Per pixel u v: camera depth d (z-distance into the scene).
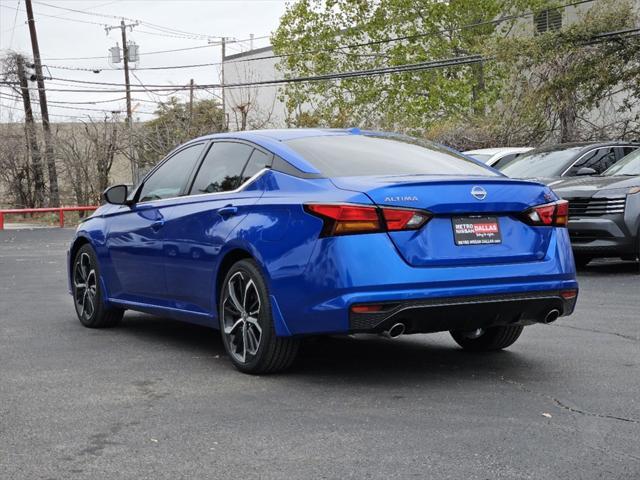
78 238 7.92
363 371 5.84
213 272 5.99
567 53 24.59
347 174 5.57
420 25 38.47
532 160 13.87
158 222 6.67
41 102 41.44
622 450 4.05
